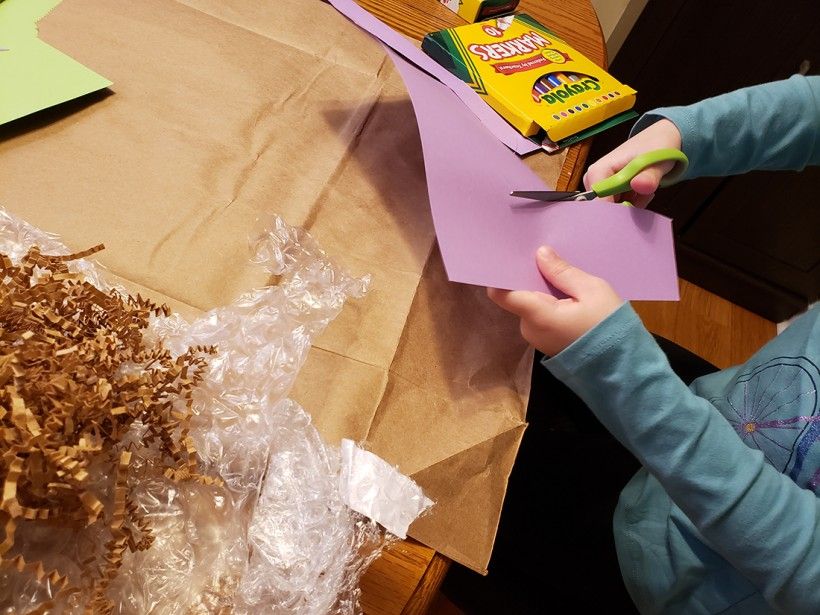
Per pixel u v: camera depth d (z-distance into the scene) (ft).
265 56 2.01
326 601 1.07
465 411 1.36
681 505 1.61
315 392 1.28
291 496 1.14
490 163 1.65
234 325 1.32
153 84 1.78
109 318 1.07
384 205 1.71
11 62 1.67
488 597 2.03
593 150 5.38
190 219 1.49
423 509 1.20
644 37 4.53
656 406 1.47
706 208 5.15
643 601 2.06
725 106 2.06
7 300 0.96
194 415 1.16
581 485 2.33
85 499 0.87
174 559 1.05
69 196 1.45
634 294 1.60
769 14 4.08
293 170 1.71
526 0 2.80
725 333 5.31
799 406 1.91
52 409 0.86
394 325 1.45
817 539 1.49
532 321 1.42
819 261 4.99
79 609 0.93
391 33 1.92
